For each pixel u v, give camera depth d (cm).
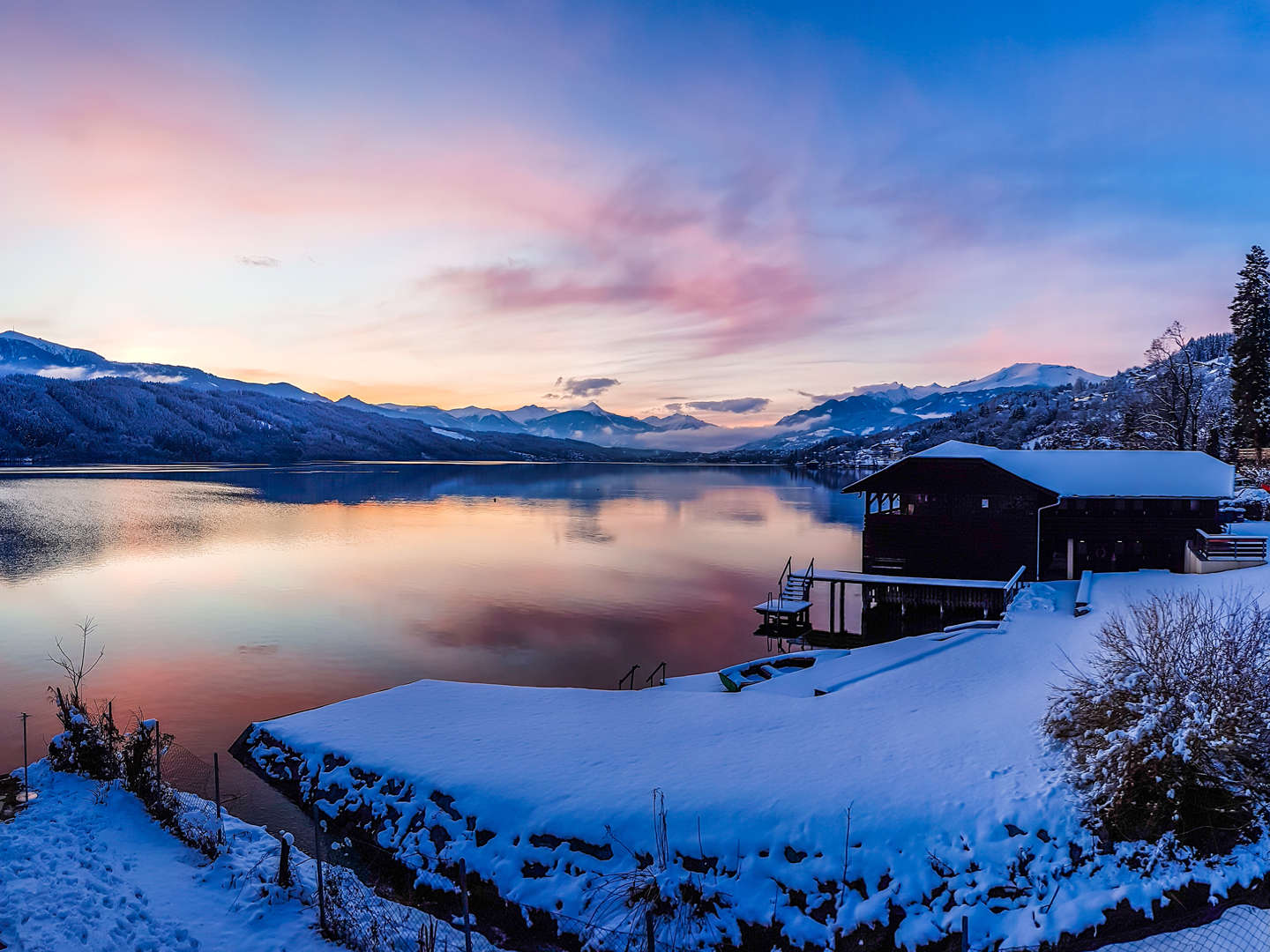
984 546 3962
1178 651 1562
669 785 1697
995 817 1476
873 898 1359
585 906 1414
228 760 2219
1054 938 1246
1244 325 7294
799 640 3828
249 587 5672
